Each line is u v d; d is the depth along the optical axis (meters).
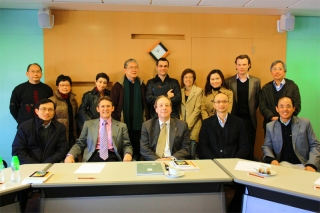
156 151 2.71
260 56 3.97
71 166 2.16
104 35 3.74
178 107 3.36
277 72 3.31
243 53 3.94
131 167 2.12
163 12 3.78
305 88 4.11
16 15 3.62
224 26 3.89
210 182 1.85
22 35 3.64
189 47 3.86
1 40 3.63
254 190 1.87
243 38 3.92
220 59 3.91
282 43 4.00
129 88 3.35
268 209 1.80
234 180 1.86
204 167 2.13
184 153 2.70
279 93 3.33
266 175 1.90
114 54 3.77
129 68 3.29
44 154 2.68
